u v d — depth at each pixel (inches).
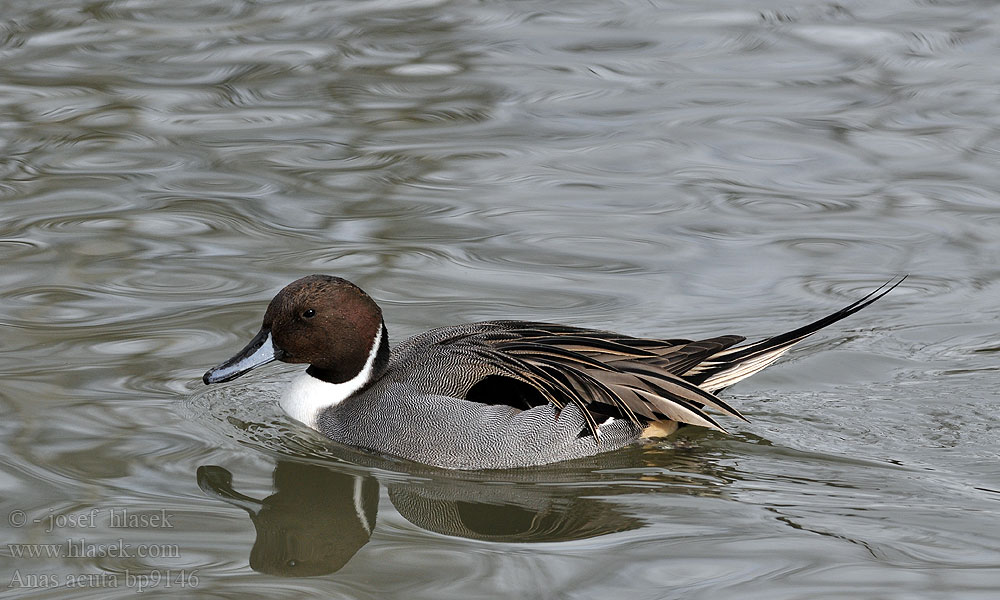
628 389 434.9
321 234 589.3
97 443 424.2
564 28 876.0
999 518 381.1
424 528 383.2
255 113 737.0
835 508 390.3
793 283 544.1
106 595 337.4
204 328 503.2
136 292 531.2
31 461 409.1
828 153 677.9
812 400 460.8
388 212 614.2
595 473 422.3
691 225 600.7
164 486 401.1
